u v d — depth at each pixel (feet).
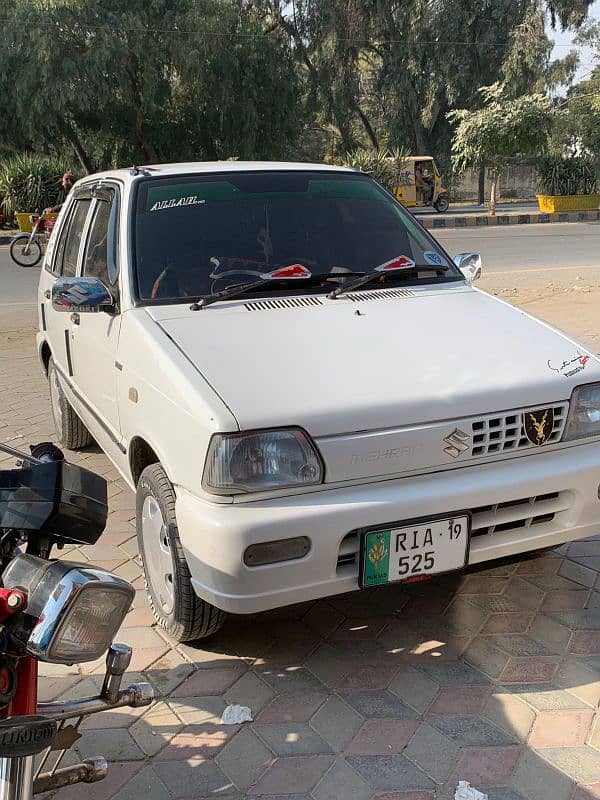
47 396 23.16
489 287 39.73
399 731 8.79
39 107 86.28
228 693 9.53
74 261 15.43
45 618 5.36
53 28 85.20
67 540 6.60
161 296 11.48
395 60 122.01
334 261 12.71
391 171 98.02
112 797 7.97
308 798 7.90
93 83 88.02
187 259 11.96
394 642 10.48
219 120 100.73
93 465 17.25
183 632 10.00
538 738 8.63
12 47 85.66
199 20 90.48
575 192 91.71
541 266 48.19
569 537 10.17
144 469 10.72
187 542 9.03
